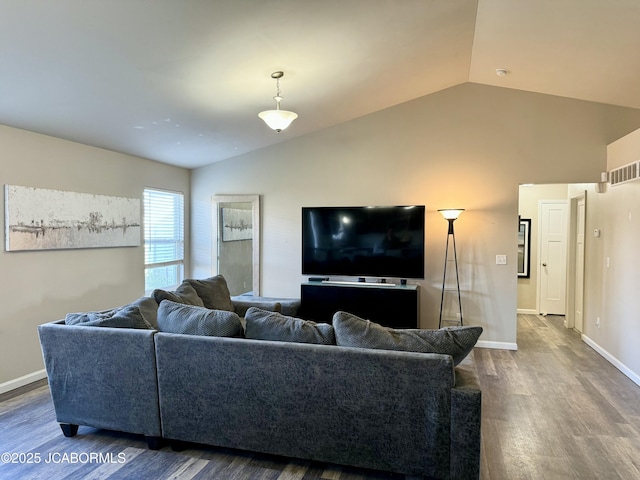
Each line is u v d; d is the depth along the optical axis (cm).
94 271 450
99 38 260
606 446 275
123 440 282
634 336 394
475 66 450
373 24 320
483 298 509
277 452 247
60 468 247
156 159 540
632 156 404
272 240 587
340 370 231
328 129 560
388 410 225
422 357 218
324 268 552
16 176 365
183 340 256
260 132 516
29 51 260
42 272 390
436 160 521
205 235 622
